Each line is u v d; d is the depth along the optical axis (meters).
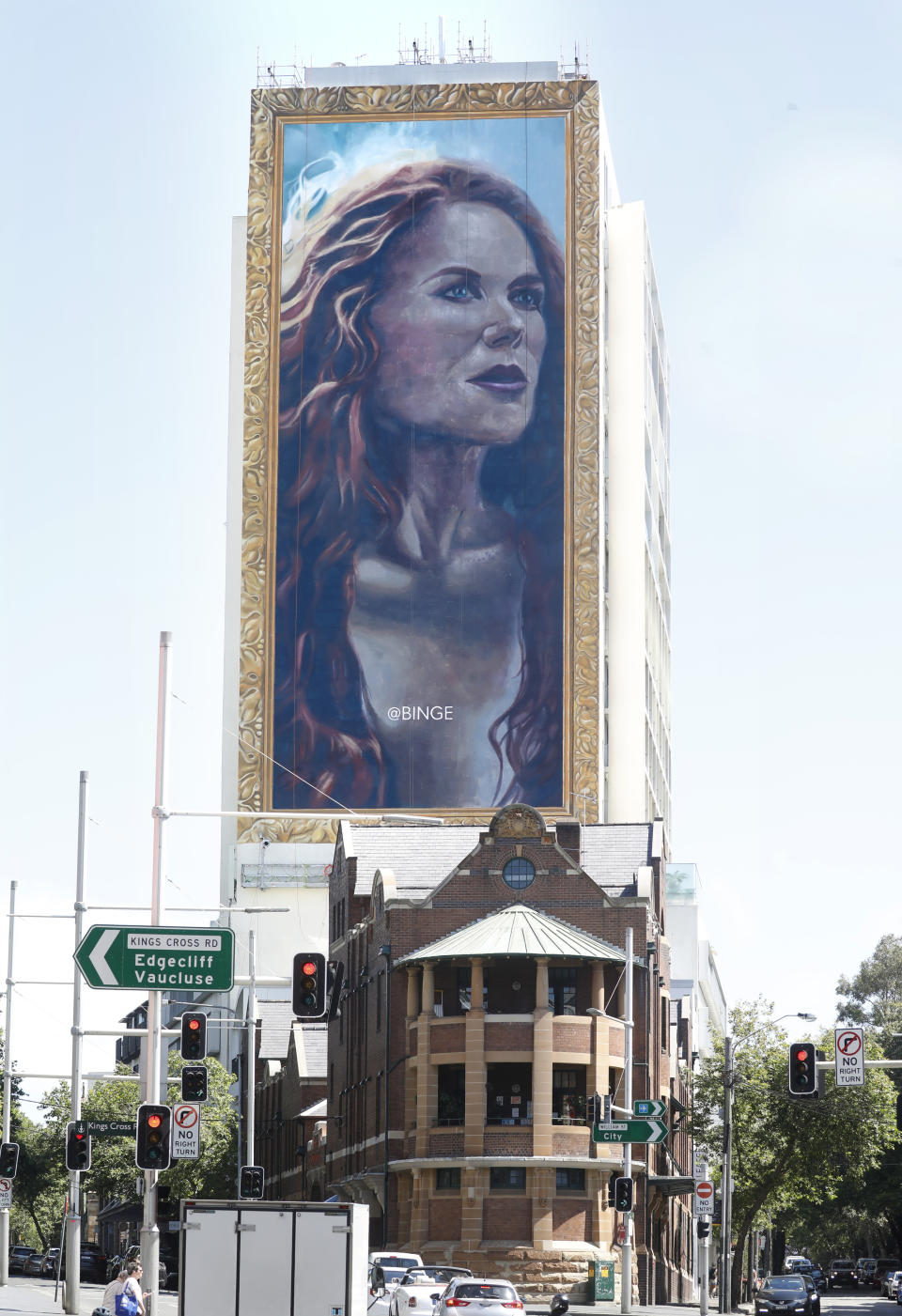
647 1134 67.44
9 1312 61.22
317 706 135.25
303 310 140.25
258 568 137.25
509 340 138.50
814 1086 52.06
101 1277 113.44
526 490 136.62
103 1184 126.38
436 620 135.38
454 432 137.62
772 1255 158.00
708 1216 69.31
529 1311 69.50
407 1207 80.44
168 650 42.78
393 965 83.19
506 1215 77.12
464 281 139.62
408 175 141.12
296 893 134.75
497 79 145.00
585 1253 76.81
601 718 134.25
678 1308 81.94
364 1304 36.16
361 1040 91.19
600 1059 78.56
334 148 142.00
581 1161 77.06
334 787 134.38
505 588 135.25
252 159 142.25
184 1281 34.69
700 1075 104.12
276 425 138.75
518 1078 79.25
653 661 156.88
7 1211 80.12
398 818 47.34
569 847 89.69
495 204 140.25
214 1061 119.50
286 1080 117.12
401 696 134.62
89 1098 129.38
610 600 144.12
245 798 135.38
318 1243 34.81
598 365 137.75
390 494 137.25
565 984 80.19
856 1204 124.25
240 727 136.00
